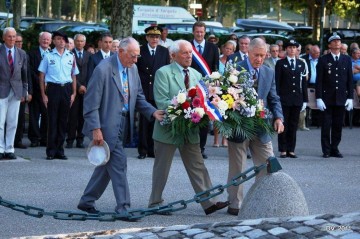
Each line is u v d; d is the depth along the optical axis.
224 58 23.97
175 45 14.52
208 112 13.74
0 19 50.91
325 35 44.62
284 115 22.61
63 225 13.44
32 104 23.44
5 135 20.67
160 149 14.55
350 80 23.05
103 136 13.90
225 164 20.77
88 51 24.45
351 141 26.81
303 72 22.92
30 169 19.16
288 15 104.06
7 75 20.39
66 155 21.81
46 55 21.08
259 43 14.79
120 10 30.72
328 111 22.89
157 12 47.72
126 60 13.96
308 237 10.30
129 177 18.25
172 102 13.98
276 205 11.66
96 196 14.33
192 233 10.95
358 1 68.50
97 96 13.84
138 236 11.03
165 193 16.38
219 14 116.50
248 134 14.01
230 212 14.62
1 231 12.96
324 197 16.41
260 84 14.85
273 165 11.98
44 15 121.50
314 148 24.84
